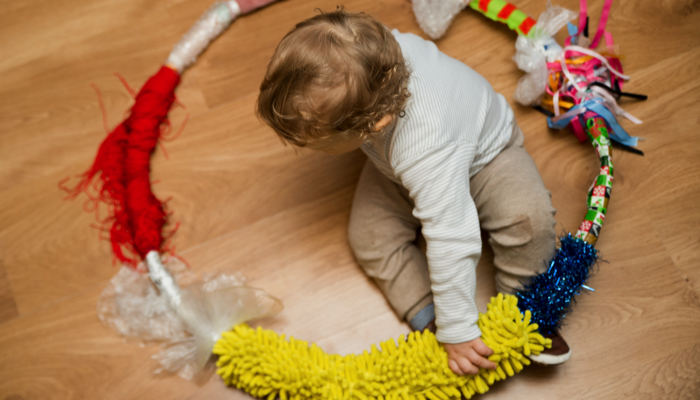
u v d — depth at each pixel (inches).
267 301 35.9
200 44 42.9
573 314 35.0
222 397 35.3
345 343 36.1
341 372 32.1
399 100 25.7
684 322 34.4
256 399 34.9
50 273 39.2
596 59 37.6
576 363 34.2
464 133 28.7
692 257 35.5
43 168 41.8
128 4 45.3
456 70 30.3
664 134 37.9
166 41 44.3
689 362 33.6
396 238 35.2
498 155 32.7
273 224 39.1
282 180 40.0
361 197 36.3
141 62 44.0
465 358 30.2
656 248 35.9
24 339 37.8
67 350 37.3
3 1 46.3
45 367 37.1
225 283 37.4
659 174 37.2
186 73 43.1
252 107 41.8
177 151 41.3
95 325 37.7
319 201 39.3
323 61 23.7
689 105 38.3
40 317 38.2
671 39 39.8
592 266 33.6
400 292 34.7
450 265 28.4
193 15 44.7
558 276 30.9
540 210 30.9
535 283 31.4
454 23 42.3
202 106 42.2
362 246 35.6
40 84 44.1
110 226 39.8
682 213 36.3
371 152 31.8
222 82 42.7
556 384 33.8
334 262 37.9
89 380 36.6
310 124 24.5
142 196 39.0
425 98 27.7
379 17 43.0
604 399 33.4
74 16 45.4
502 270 33.4
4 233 40.3
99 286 38.7
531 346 30.5
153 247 37.8
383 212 35.5
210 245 39.0
